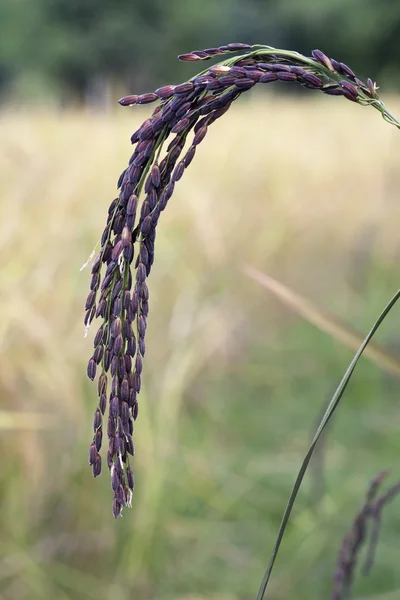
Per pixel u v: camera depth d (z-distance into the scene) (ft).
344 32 53.98
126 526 4.56
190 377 5.38
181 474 4.98
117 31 57.11
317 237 9.63
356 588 4.25
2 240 5.04
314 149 13.15
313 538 4.54
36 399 4.71
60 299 5.33
